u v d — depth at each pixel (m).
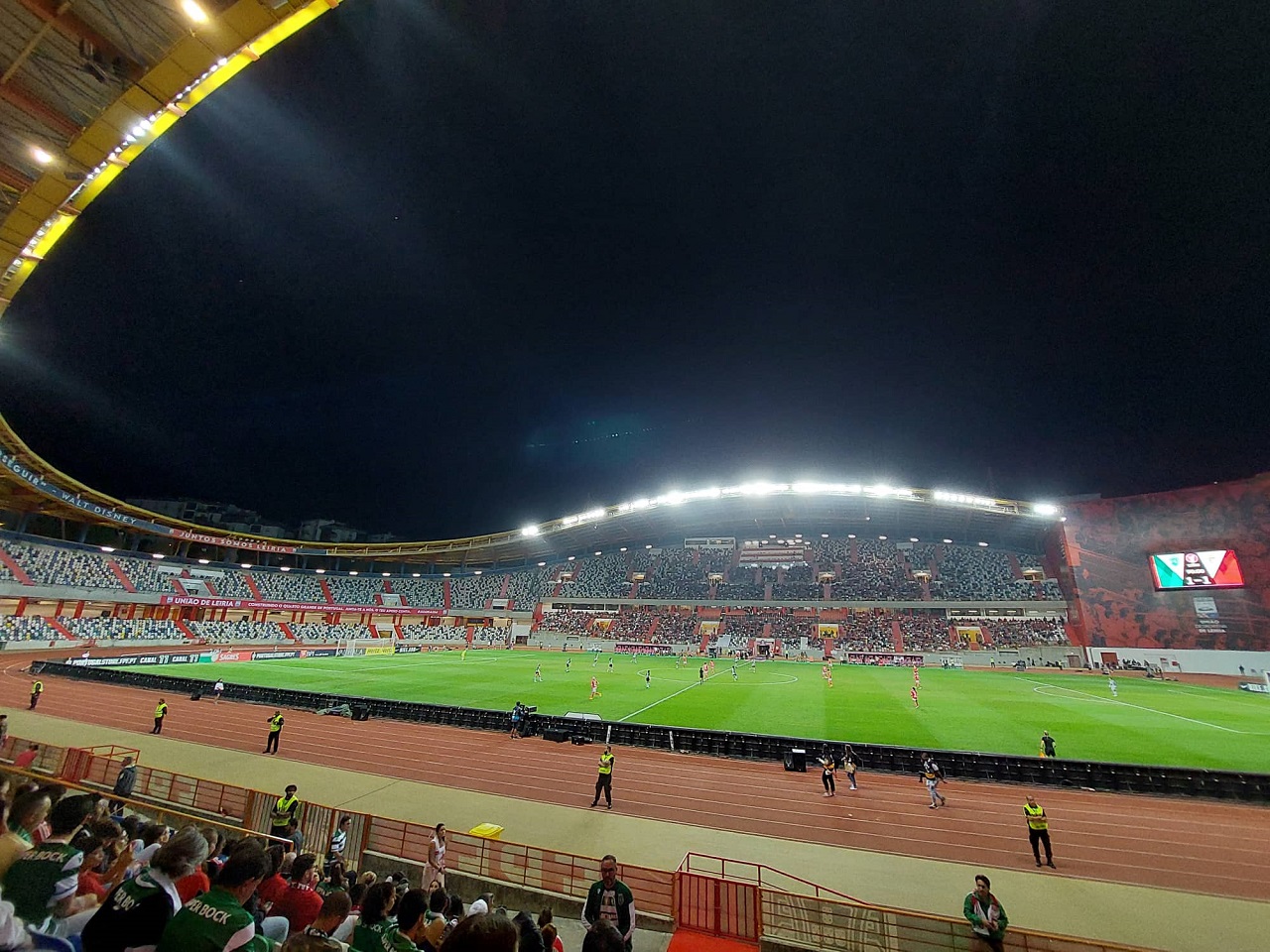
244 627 66.62
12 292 21.03
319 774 17.41
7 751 16.78
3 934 2.83
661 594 80.69
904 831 13.91
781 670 50.62
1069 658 55.31
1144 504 55.28
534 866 10.93
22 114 15.09
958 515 66.69
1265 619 48.03
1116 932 9.22
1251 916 9.73
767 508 74.81
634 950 8.83
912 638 63.34
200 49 14.13
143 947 2.86
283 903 5.46
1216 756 20.05
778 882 10.98
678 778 18.25
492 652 72.19
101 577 57.41
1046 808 15.65
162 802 14.29
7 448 44.09
